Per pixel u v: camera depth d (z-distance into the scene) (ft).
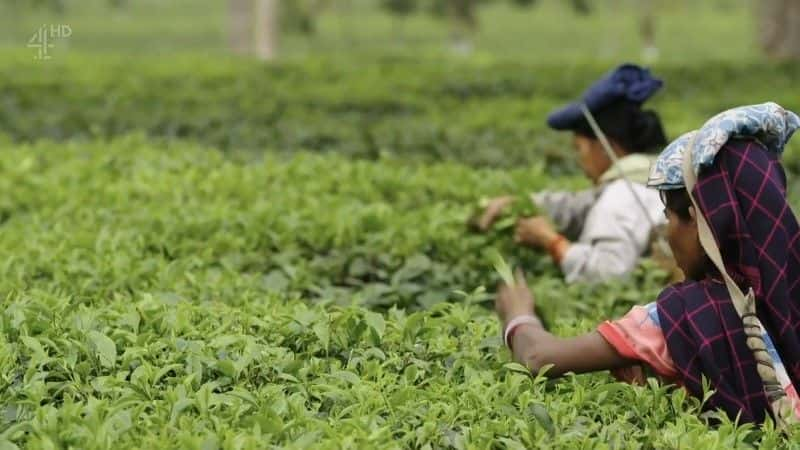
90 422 16.25
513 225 31.45
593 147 30.37
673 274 28.22
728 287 17.98
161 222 32.01
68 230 31.99
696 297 18.43
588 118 29.17
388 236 31.12
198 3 298.76
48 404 17.98
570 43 219.61
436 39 223.30
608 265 29.50
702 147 17.79
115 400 17.54
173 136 52.44
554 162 46.42
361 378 18.80
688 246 18.62
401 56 98.78
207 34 223.30
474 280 30.09
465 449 16.67
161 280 25.90
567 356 19.10
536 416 17.39
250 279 26.84
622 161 30.09
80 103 62.23
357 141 50.98
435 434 17.03
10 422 17.30
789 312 18.03
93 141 51.75
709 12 297.94
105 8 275.59
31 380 18.12
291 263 30.27
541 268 31.60
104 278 26.25
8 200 37.22
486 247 31.76
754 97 68.80
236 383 18.72
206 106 61.93
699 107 63.46
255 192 37.14
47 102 62.23
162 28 232.53
